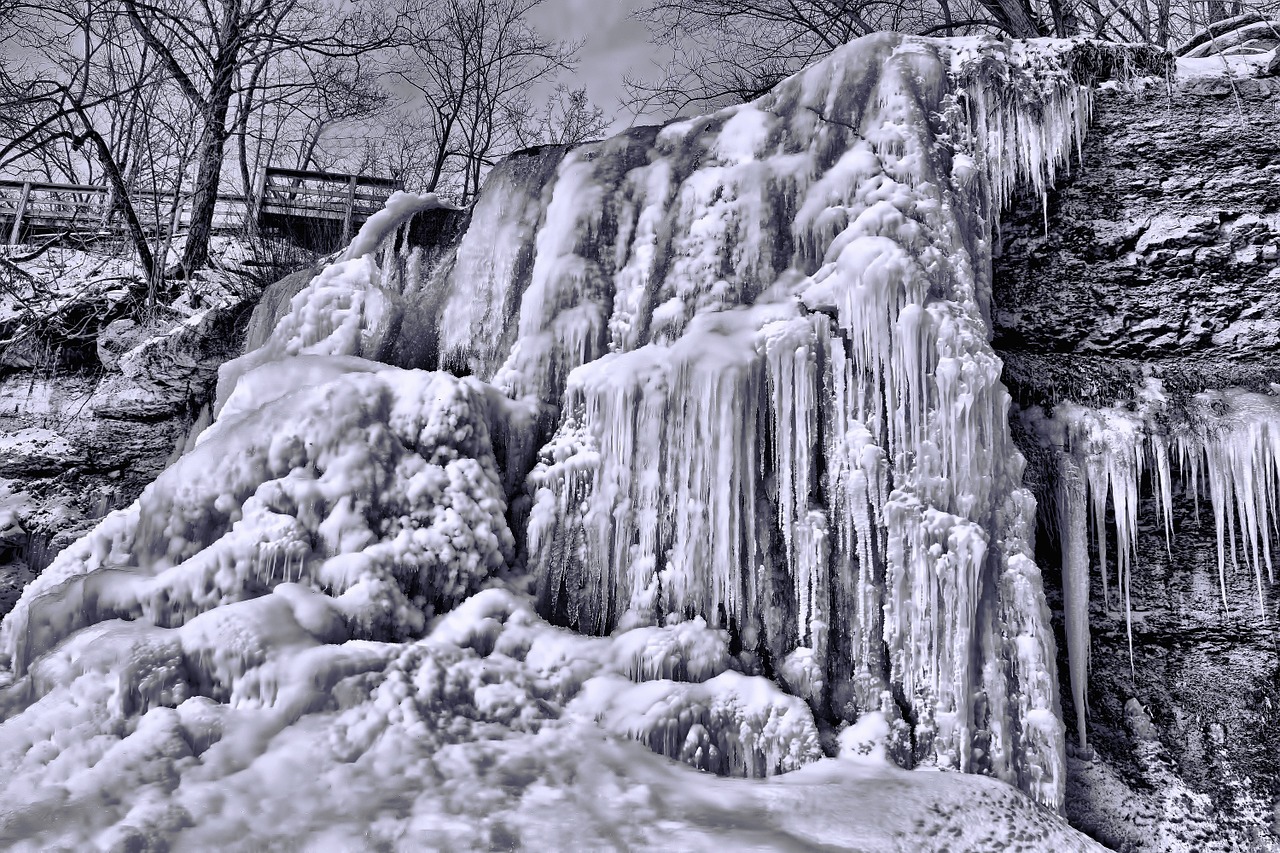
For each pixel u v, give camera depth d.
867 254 4.61
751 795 3.59
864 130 5.15
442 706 3.93
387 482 4.70
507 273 5.89
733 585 4.50
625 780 3.64
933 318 4.49
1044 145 5.19
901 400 4.44
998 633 4.25
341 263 6.54
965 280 4.70
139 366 8.06
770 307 4.84
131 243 11.40
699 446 4.62
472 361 5.92
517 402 5.25
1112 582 4.99
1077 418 4.95
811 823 3.37
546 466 5.04
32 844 2.98
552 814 3.32
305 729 3.72
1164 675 4.89
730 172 5.31
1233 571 4.92
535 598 4.77
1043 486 4.94
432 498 4.72
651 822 3.30
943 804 3.63
